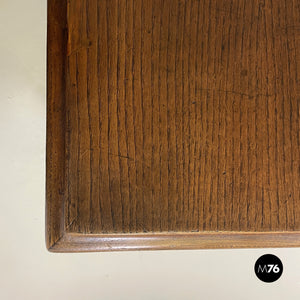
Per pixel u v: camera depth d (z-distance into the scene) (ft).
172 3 1.60
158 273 2.20
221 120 1.62
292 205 1.64
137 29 1.58
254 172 1.63
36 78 2.24
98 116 1.54
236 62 1.63
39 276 2.18
